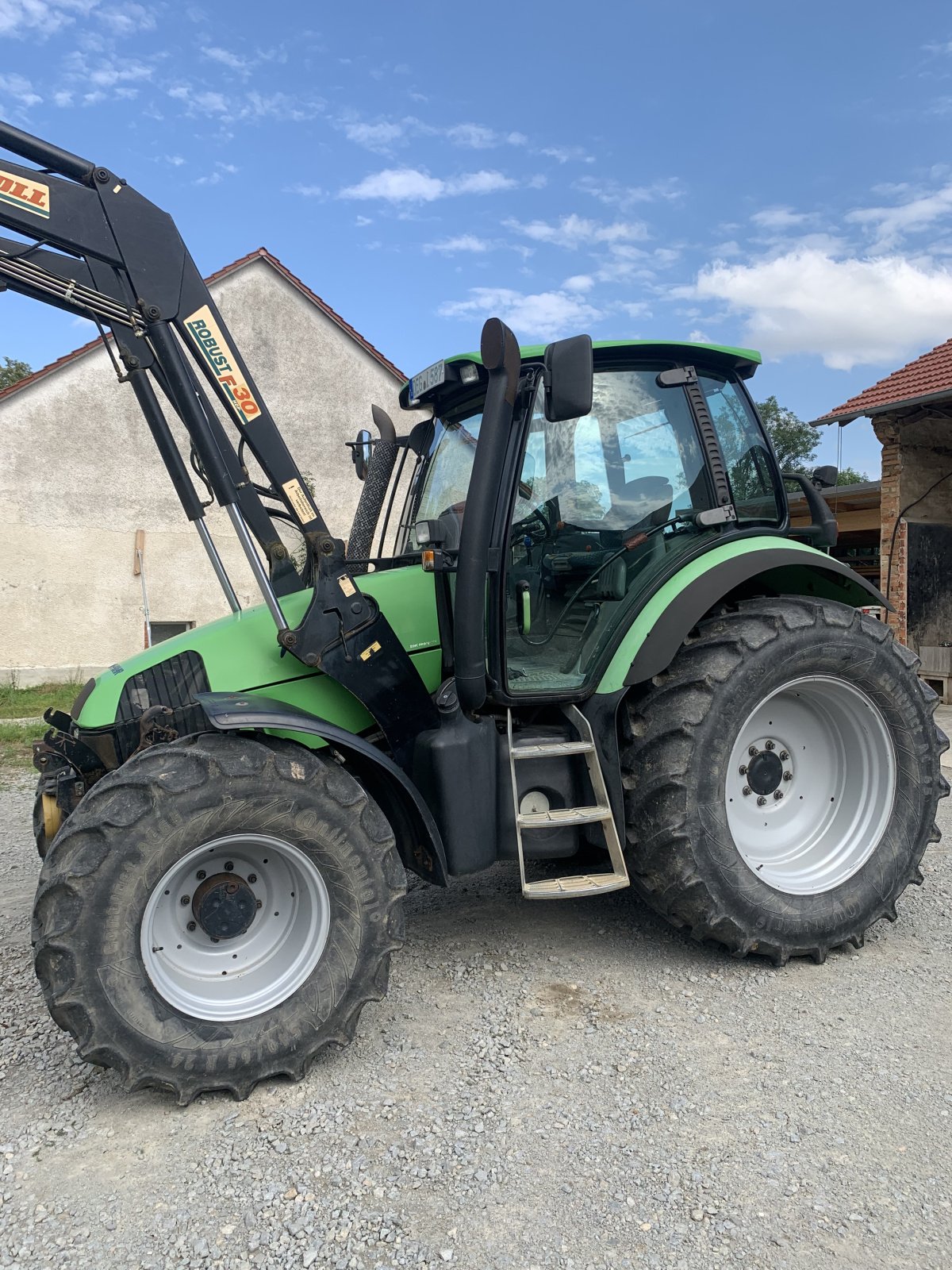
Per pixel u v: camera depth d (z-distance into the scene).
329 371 14.90
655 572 3.41
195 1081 2.49
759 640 3.28
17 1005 3.16
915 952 3.52
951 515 10.52
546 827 3.20
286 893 2.78
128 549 13.31
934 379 9.59
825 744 3.74
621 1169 2.22
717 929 3.25
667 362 3.57
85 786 3.13
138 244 2.85
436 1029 2.93
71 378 12.88
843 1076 2.62
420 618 3.31
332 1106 2.52
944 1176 2.18
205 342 2.95
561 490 3.39
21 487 12.67
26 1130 2.43
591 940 3.63
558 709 3.40
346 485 15.09
